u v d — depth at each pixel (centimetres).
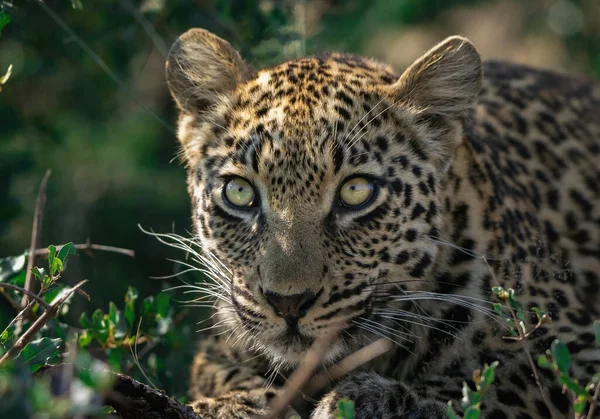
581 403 704
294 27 1445
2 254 1491
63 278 1438
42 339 745
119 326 999
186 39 1067
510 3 2266
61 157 1653
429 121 1002
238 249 955
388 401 912
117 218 1620
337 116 942
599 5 2075
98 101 1578
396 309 973
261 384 1016
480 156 1095
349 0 1667
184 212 1634
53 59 1462
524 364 960
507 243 1037
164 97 1767
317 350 807
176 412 744
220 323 1045
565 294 1057
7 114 1475
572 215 1225
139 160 1705
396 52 2142
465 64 1012
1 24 1036
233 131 974
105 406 675
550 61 2195
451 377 966
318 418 918
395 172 955
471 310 993
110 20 1420
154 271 1569
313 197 921
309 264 895
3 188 1448
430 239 977
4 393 605
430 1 1939
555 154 1255
